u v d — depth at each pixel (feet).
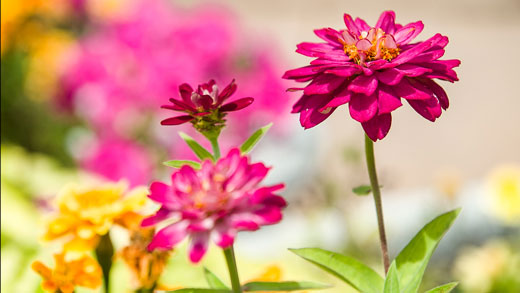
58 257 1.88
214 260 2.83
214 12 3.59
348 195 3.57
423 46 1.71
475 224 3.67
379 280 1.77
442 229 1.76
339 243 3.50
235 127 3.52
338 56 1.75
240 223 1.59
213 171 1.62
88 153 3.70
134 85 3.42
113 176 3.43
